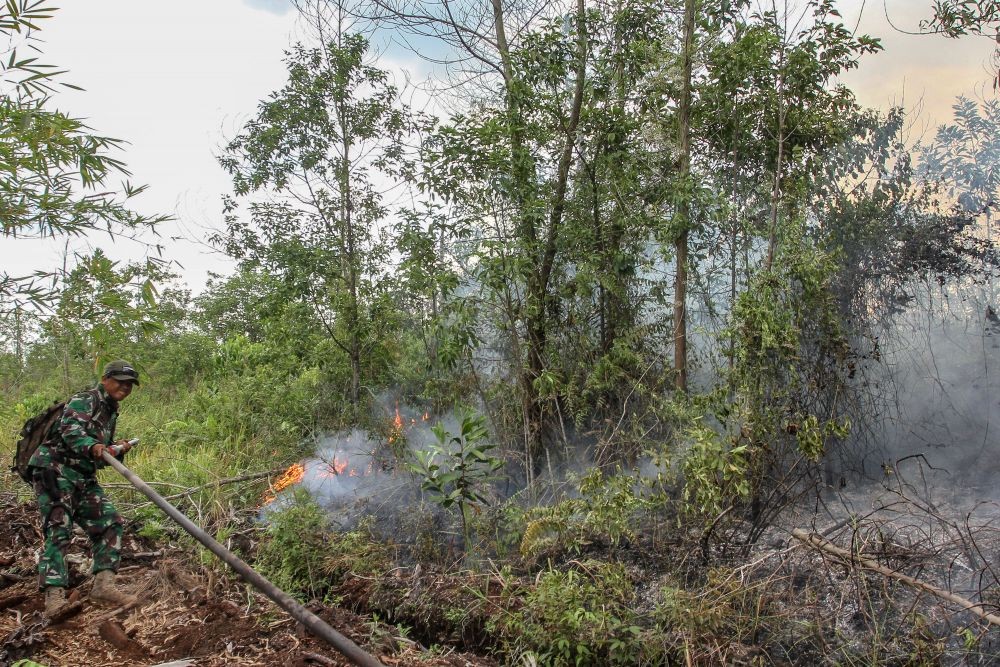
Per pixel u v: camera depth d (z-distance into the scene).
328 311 8.34
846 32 5.09
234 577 4.73
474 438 5.33
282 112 8.14
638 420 5.68
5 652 3.74
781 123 5.21
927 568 3.81
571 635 3.70
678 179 5.60
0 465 7.20
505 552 5.00
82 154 3.13
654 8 5.93
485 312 6.33
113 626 4.09
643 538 4.72
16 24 2.72
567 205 6.25
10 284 3.21
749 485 4.27
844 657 3.36
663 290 6.05
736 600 3.67
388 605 4.47
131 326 3.64
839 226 5.65
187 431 8.55
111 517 4.49
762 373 4.70
